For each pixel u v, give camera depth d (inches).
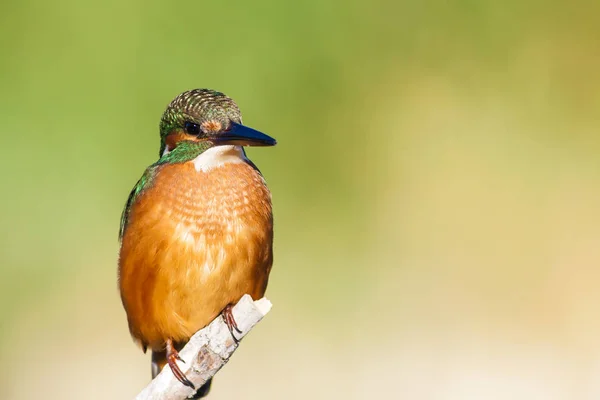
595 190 607.2
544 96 641.6
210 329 257.0
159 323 283.9
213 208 275.6
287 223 591.8
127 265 281.1
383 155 619.2
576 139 630.5
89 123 589.9
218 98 288.4
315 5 621.3
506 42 645.9
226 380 488.1
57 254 565.3
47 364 514.6
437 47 647.1
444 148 627.8
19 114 587.2
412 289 557.9
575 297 541.0
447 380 491.5
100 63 597.9
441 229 593.6
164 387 255.8
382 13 633.6
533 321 527.5
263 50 610.9
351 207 604.1
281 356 509.4
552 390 483.5
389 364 503.2
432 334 522.3
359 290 557.0
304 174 605.0
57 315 540.4
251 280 282.0
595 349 508.4
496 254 573.3
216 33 609.0
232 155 283.1
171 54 601.6
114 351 522.9
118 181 581.9
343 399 484.4
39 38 597.3
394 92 631.2
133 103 594.6
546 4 645.9
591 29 639.8
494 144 630.5
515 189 609.0
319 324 536.4
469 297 543.5
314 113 613.6
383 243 590.2
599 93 636.1
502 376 493.7
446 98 640.4
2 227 567.2
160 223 274.2
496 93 642.2
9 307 543.8
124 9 603.8
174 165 281.1
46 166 581.9
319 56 620.4
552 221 589.9
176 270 274.7
